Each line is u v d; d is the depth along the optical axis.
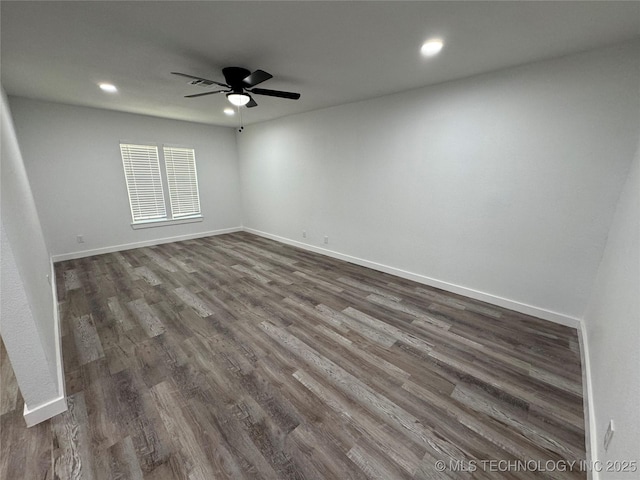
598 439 1.35
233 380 1.89
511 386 1.84
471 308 2.89
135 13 1.68
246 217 6.60
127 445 1.43
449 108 2.93
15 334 1.42
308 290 3.35
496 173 2.72
